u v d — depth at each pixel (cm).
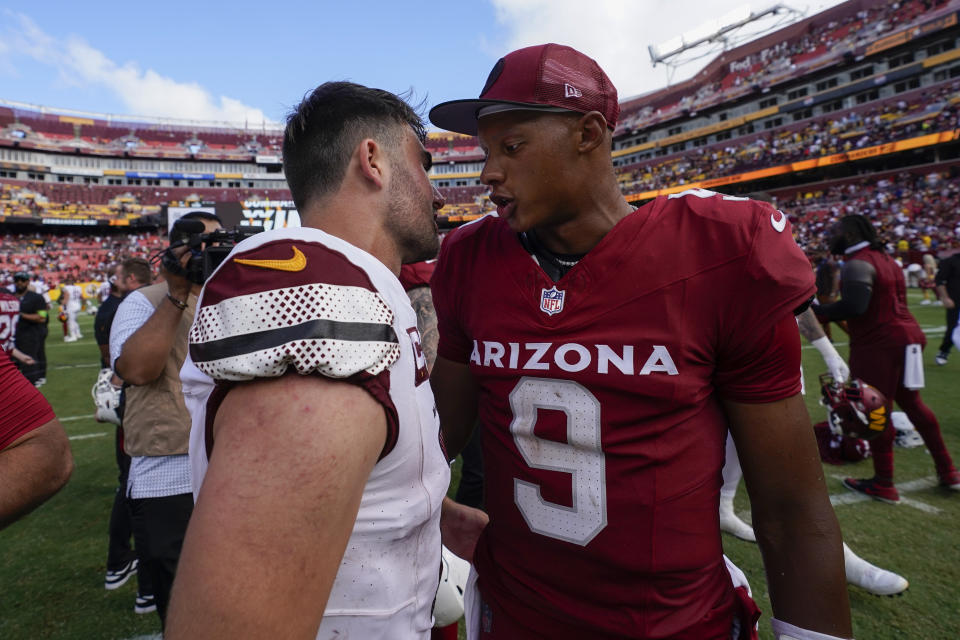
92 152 4591
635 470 77
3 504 81
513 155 76
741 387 77
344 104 70
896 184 2669
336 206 69
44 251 3556
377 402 52
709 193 82
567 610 83
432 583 73
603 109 76
